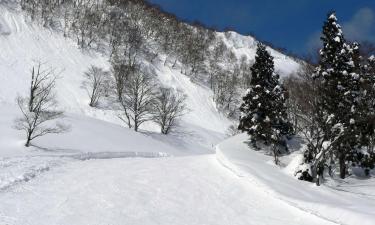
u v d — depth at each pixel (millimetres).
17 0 99438
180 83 100938
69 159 23609
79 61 90062
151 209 14867
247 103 40531
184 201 16547
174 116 76250
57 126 51156
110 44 101188
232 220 14750
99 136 53344
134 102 72188
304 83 33812
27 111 55500
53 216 12750
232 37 157250
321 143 27422
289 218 15281
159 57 108750
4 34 86625
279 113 37062
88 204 14453
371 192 26812
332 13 32250
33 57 84250
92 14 109812
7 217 12141
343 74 29672
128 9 126750
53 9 105250
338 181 30469
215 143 77250
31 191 15242
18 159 20766
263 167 25266
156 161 26516
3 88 71125
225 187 19719
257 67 40656
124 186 17719
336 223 14336
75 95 77812
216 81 109062
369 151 33125
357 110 28750
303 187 20609
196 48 122000
